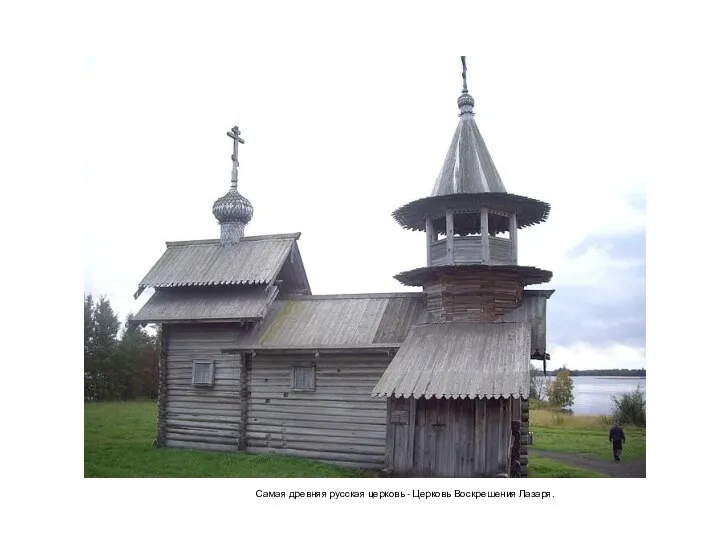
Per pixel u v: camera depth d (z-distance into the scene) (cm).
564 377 4788
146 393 5006
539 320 1773
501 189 1850
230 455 1916
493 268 1753
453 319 1792
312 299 2142
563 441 2686
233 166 2388
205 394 2077
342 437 1847
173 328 2170
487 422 1569
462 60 2002
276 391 1967
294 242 2244
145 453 1967
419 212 1903
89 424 2927
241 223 2334
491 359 1593
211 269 2172
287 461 1812
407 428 1628
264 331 2027
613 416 3353
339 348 1836
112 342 4944
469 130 1934
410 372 1602
